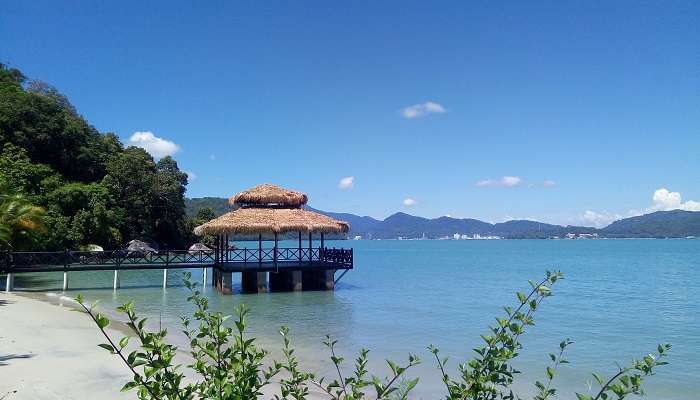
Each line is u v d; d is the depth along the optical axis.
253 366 3.34
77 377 9.36
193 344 3.52
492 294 28.20
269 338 15.12
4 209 28.25
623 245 161.62
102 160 55.81
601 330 17.53
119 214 49.72
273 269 26.70
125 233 53.28
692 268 54.69
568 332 17.08
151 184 57.56
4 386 8.52
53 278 34.53
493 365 3.32
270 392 8.98
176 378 3.16
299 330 16.58
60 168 50.62
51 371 9.69
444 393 9.64
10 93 50.22
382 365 12.01
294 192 28.72
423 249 137.50
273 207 28.52
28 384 8.72
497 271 49.06
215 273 29.86
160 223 60.16
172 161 66.19
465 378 3.42
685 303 25.50
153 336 3.16
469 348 14.04
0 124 46.88
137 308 21.02
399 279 39.09
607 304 24.94
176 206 61.09
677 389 10.35
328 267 27.66
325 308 21.95
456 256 88.50
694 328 17.97
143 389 3.10
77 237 43.97
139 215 55.41
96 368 10.04
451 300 25.27
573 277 43.19
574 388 10.31
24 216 28.83
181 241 62.88
